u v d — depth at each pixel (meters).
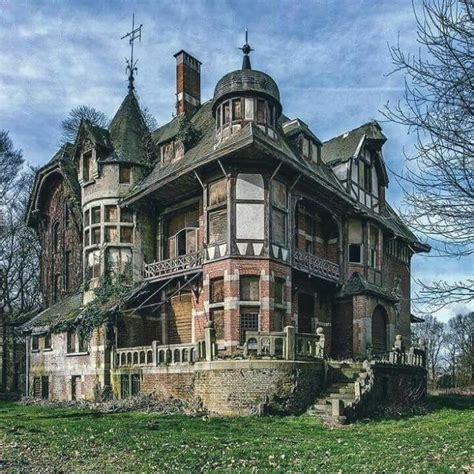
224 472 8.87
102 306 24.80
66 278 31.31
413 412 19.05
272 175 22.02
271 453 10.62
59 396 26.62
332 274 25.41
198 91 30.52
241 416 16.88
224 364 17.53
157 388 20.81
